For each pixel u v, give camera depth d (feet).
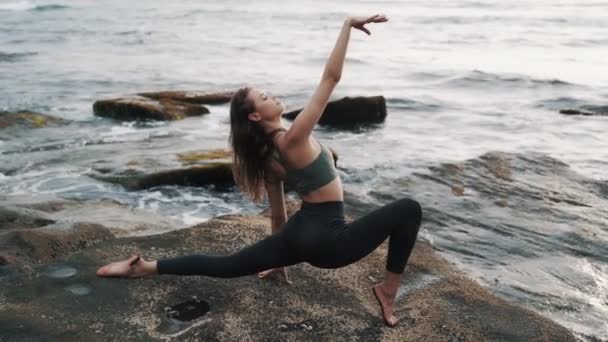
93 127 38.24
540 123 42.55
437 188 25.34
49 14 146.00
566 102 52.24
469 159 29.14
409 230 11.32
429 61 81.56
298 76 66.23
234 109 11.10
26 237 14.82
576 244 19.65
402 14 162.91
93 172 26.30
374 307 12.86
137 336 11.35
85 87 56.39
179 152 29.19
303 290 13.35
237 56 82.74
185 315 12.17
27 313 11.84
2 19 130.00
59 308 12.09
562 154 33.35
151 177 24.99
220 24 133.69
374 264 14.79
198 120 41.37
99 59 76.54
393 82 64.80
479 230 20.80
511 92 58.44
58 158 29.30
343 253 10.81
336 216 10.93
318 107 10.36
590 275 17.25
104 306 12.26
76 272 13.53
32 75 62.18
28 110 40.29
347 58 82.74
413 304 13.08
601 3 197.36
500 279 16.85
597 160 31.91
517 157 29.48
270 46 95.25
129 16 147.74
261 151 11.21
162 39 102.06
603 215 22.44
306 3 208.44
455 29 127.13
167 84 59.36
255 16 154.71
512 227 21.08
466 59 84.17
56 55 78.59
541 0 213.46
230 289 13.19
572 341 12.02
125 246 15.06
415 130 40.52
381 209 11.20
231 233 16.21
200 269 11.76
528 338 11.95
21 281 13.05
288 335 11.68
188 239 15.72
